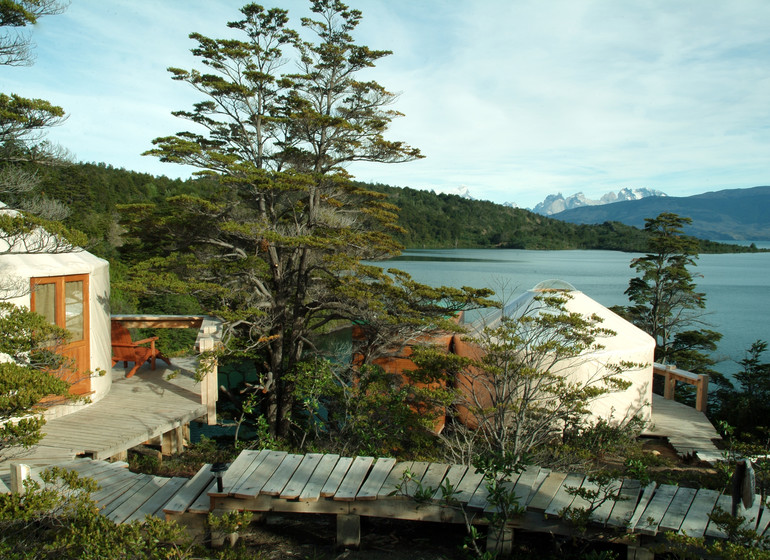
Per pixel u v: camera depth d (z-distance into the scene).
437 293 10.96
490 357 7.68
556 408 7.88
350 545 4.75
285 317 14.27
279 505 4.77
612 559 3.98
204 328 10.93
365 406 8.39
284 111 14.42
